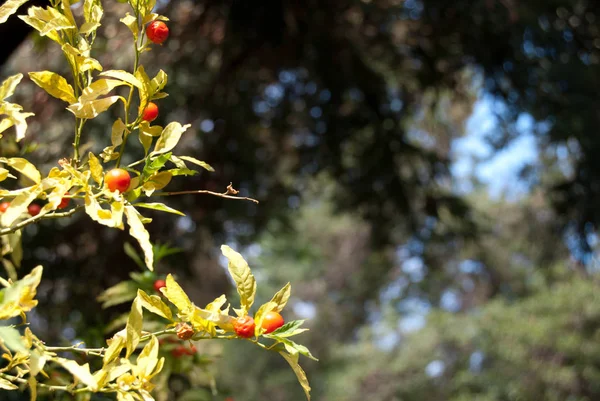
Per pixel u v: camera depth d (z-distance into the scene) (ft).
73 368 3.78
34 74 4.15
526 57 23.00
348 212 27.40
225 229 24.73
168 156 4.25
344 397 66.80
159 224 21.61
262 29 20.74
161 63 19.90
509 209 55.93
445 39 22.63
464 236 27.55
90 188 4.05
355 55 22.48
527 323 56.49
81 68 4.26
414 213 26.37
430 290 60.54
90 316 15.43
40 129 18.28
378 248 27.89
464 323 61.05
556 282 58.18
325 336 71.61
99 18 4.45
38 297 20.20
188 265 21.88
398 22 22.58
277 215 27.02
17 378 4.15
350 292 67.05
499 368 59.11
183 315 4.11
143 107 4.34
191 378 10.00
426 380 64.28
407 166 25.80
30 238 19.66
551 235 29.68
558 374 55.47
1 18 4.21
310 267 66.85
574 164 24.41
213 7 20.40
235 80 22.29
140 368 4.07
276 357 66.69
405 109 25.90
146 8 4.42
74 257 20.47
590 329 56.24
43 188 4.02
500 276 60.70
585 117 22.50
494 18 21.62
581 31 23.52
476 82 25.73
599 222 24.07
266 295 67.67
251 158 23.45
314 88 24.25
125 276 20.21
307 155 25.58
